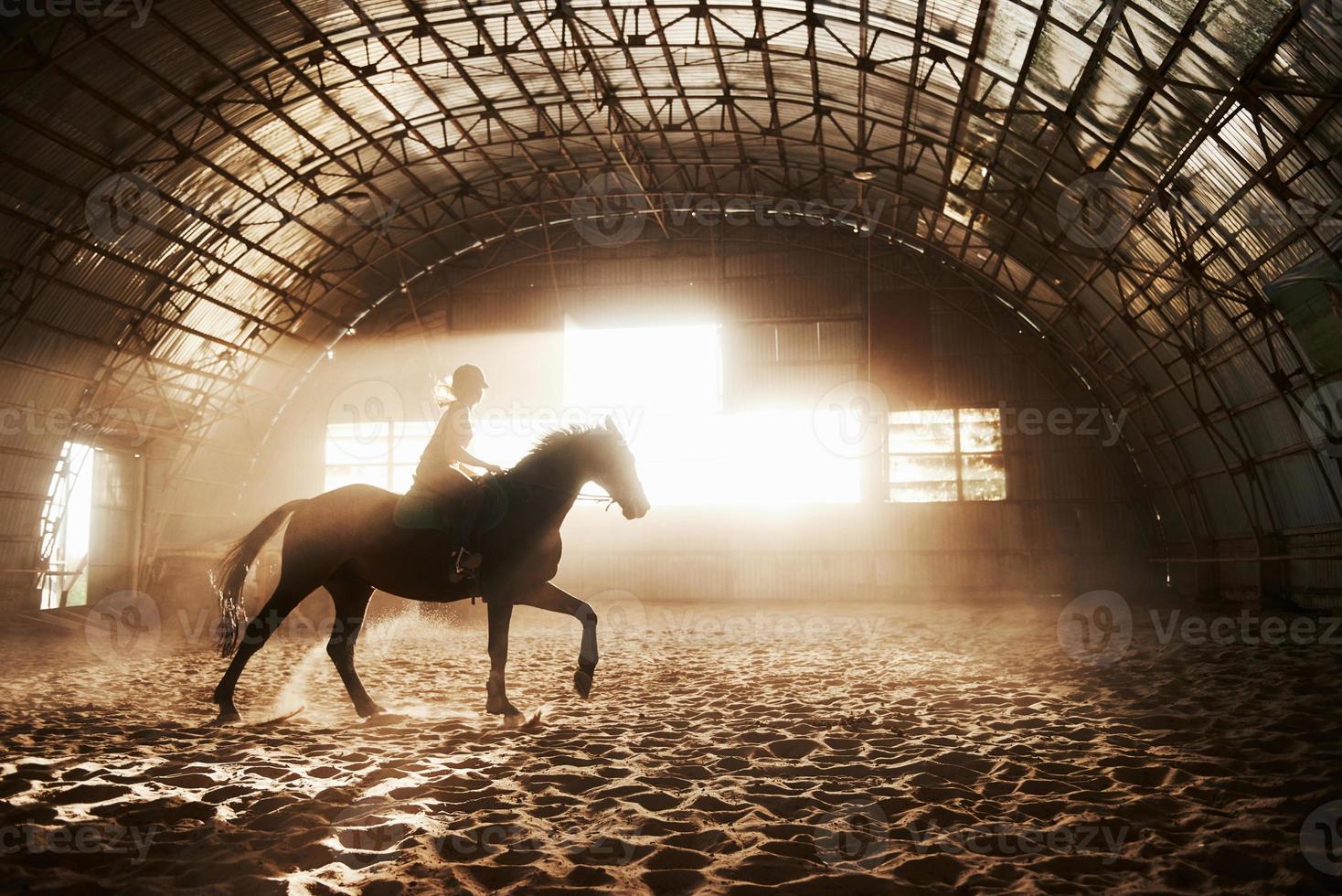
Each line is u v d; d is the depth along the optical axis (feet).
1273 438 51.26
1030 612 61.87
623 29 51.57
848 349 79.77
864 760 17.92
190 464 75.46
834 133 64.13
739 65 56.90
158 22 43.73
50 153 47.60
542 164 72.43
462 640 48.60
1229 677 28.22
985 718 22.39
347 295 80.59
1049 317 72.69
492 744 19.30
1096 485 75.61
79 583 72.64
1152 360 61.46
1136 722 21.24
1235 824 13.05
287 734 20.58
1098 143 45.34
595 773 16.53
